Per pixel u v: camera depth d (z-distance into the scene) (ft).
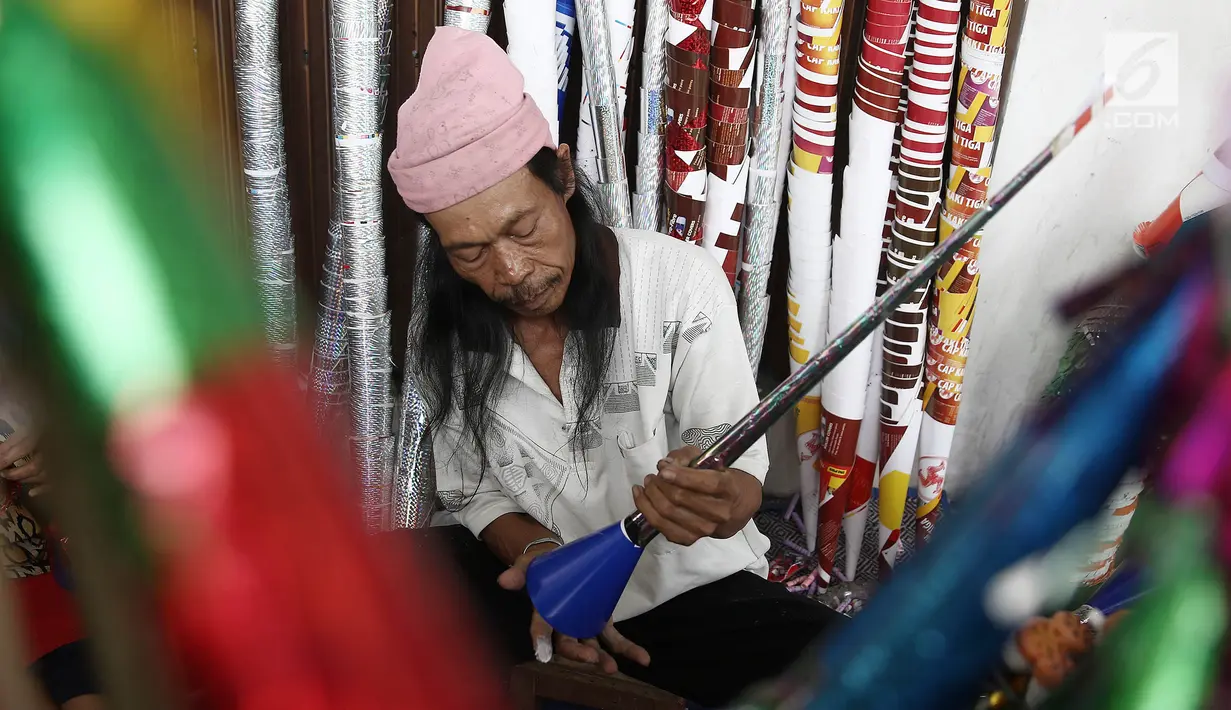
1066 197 7.34
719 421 4.94
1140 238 3.41
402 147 4.24
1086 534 0.94
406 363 6.59
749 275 7.33
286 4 7.16
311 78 7.35
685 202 7.06
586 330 4.73
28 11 0.58
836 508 7.47
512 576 4.72
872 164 6.74
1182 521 0.93
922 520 7.55
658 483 3.80
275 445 0.65
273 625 0.65
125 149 0.58
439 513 7.16
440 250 4.77
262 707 0.65
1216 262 1.00
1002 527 0.94
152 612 0.62
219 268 0.61
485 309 4.80
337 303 7.20
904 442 7.30
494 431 5.08
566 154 4.58
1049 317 1.46
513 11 6.59
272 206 6.96
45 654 3.79
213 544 0.63
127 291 0.58
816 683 1.01
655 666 5.03
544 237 4.31
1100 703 0.94
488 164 4.10
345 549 0.70
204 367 0.60
